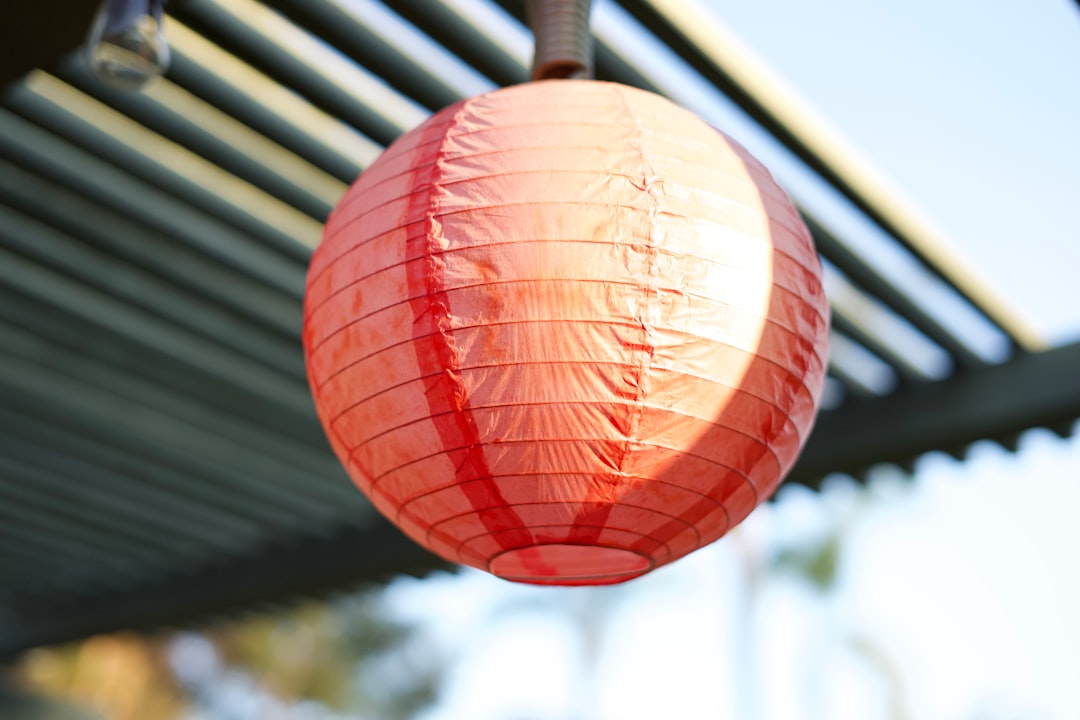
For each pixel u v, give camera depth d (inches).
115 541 192.7
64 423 157.8
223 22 96.3
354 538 175.5
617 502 50.6
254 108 106.8
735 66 97.9
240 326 139.4
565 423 48.0
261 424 157.6
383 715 694.5
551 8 62.9
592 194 48.9
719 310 48.9
